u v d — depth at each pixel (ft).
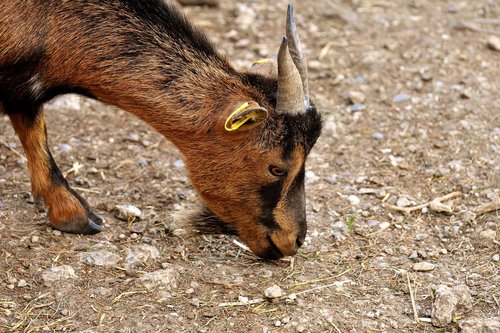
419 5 50.65
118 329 26.21
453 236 32.07
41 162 30.30
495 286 29.09
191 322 26.86
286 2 49.83
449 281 29.43
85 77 28.58
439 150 37.91
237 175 28.19
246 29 46.80
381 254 31.01
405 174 36.32
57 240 30.35
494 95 41.98
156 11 28.76
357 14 49.24
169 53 28.35
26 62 28.14
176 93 28.09
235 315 27.27
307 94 27.81
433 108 40.93
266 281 29.12
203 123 27.81
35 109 29.53
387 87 42.63
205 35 29.43
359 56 45.01
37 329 26.11
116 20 28.30
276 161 27.55
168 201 33.68
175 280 28.63
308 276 29.53
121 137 37.83
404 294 28.76
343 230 32.27
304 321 27.04
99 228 31.07
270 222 28.68
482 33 47.78
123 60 28.27
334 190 34.91
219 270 29.60
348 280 29.40
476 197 34.53
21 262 28.86
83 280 28.30
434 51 45.52
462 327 26.78
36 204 31.76
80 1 28.12
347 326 26.96
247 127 26.78
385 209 33.81
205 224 30.14
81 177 34.63
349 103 41.42
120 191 34.04
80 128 38.11
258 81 28.17
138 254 29.71
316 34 46.98
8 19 27.61
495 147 37.96
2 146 36.04
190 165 28.78
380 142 38.60
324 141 38.55
